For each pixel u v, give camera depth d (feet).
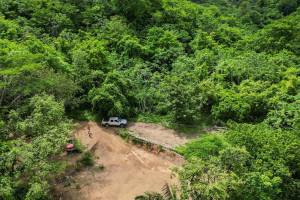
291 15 250.57
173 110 92.43
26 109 68.95
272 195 45.19
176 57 137.39
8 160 46.26
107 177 67.62
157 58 134.10
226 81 119.75
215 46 150.41
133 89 109.81
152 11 181.06
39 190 46.01
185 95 91.97
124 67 128.47
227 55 140.36
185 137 87.92
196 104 96.78
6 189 42.19
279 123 76.33
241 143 55.83
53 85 83.10
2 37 115.03
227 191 43.86
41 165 49.06
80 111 102.01
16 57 74.59
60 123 61.41
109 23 152.35
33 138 55.06
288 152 51.19
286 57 130.31
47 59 95.30
